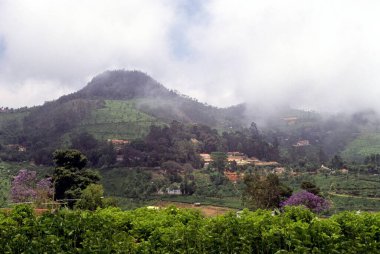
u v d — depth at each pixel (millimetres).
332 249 9625
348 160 115250
